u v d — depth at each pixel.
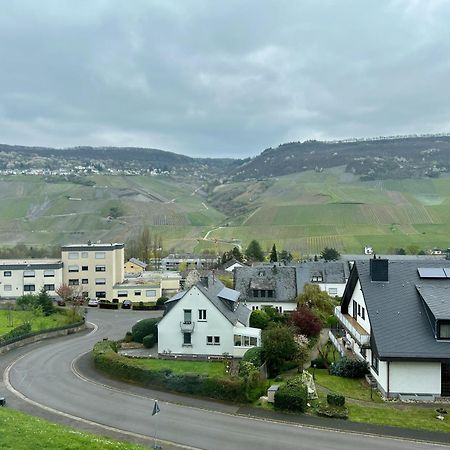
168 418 34.00
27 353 53.47
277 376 43.19
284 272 82.56
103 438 27.92
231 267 124.12
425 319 39.09
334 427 31.94
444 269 43.41
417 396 36.81
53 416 34.41
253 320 60.91
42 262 93.06
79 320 70.19
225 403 36.88
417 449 28.80
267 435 30.91
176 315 53.41
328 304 68.88
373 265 42.81
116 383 42.28
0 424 26.88
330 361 47.00
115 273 95.00
